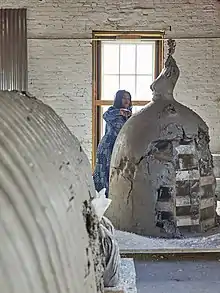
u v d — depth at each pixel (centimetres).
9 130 119
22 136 122
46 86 719
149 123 446
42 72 716
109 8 709
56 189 117
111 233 270
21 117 139
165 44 715
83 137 726
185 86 719
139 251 384
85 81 719
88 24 711
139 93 734
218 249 388
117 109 593
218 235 428
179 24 710
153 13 709
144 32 713
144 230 434
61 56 714
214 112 722
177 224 430
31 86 718
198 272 341
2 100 143
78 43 712
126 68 732
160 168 432
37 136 134
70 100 722
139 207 438
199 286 314
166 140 437
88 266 130
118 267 265
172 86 465
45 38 710
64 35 711
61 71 717
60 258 105
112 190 466
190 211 435
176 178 431
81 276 119
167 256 377
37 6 705
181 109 454
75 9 707
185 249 386
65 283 105
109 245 263
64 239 110
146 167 436
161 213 432
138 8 709
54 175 122
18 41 710
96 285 147
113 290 256
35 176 110
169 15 709
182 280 325
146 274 336
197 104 722
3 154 106
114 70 730
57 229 107
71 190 130
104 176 577
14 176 102
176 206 430
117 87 731
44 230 100
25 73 714
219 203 566
